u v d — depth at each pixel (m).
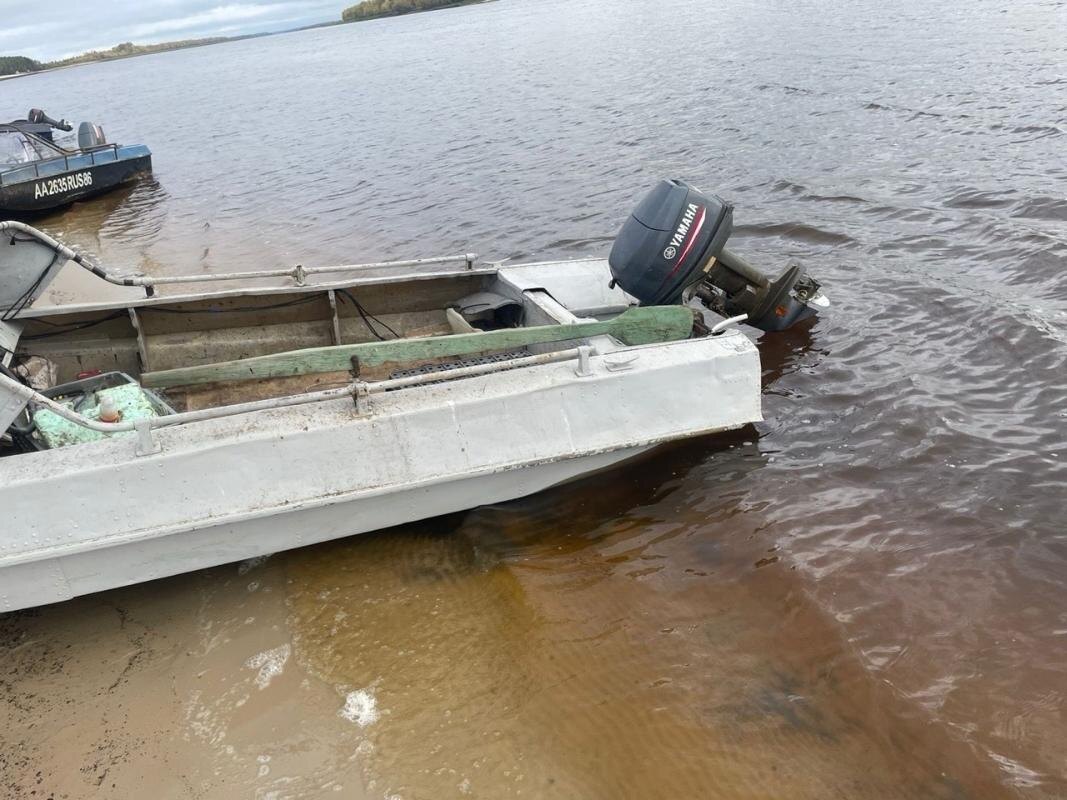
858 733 3.36
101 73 111.56
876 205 10.52
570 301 5.99
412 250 11.14
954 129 13.88
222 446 3.73
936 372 6.23
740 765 3.23
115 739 3.42
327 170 17.80
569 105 22.05
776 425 5.64
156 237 13.36
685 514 4.74
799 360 6.57
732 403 4.73
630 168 14.30
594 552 4.45
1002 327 6.70
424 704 3.55
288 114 29.44
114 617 4.09
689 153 14.81
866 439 5.43
